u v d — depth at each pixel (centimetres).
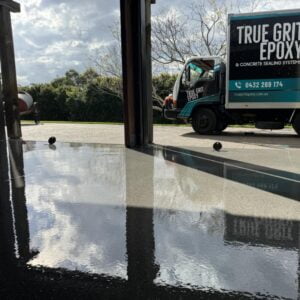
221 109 973
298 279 206
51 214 322
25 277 213
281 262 227
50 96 2091
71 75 2211
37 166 538
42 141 836
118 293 195
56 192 393
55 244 258
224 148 706
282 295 191
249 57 897
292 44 859
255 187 405
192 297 190
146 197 370
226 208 333
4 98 893
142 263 227
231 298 189
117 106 1931
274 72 884
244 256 235
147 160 577
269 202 350
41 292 197
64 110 2075
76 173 487
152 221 301
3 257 239
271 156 607
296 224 292
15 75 890
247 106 920
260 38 880
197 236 269
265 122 941
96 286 202
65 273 217
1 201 362
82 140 846
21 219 310
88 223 299
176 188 405
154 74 1764
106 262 230
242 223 295
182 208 335
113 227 289
